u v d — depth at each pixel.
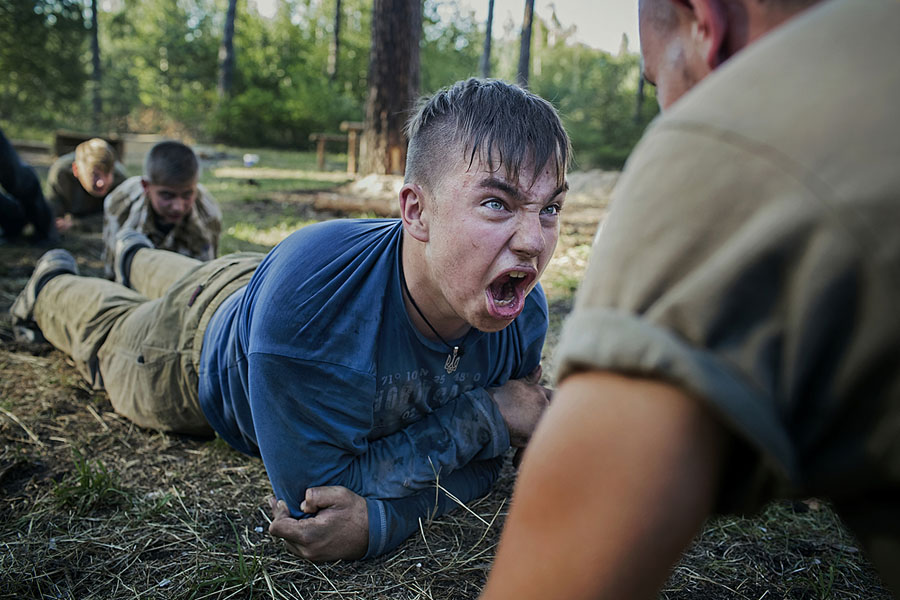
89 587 1.82
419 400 1.94
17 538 2.01
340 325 1.76
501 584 0.63
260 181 11.91
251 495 2.26
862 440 0.58
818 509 2.24
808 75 0.57
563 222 7.95
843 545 2.05
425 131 1.54
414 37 10.39
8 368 3.16
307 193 9.96
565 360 0.63
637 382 0.58
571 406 0.61
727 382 0.55
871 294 0.52
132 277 3.62
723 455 0.59
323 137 15.56
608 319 0.60
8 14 25.28
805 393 0.58
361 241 1.82
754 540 2.06
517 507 0.63
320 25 37.50
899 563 0.62
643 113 29.05
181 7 38.97
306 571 1.86
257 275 2.04
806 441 0.60
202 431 2.63
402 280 1.79
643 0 0.79
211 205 4.25
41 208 5.54
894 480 0.59
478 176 1.45
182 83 37.31
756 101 0.58
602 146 26.47
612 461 0.58
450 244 1.51
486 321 1.55
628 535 0.57
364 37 36.03
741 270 0.55
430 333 1.83
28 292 3.33
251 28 35.16
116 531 2.05
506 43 47.22
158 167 3.75
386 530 1.88
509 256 1.49
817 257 0.53
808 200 0.53
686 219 0.58
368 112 10.52
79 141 10.13
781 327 0.56
